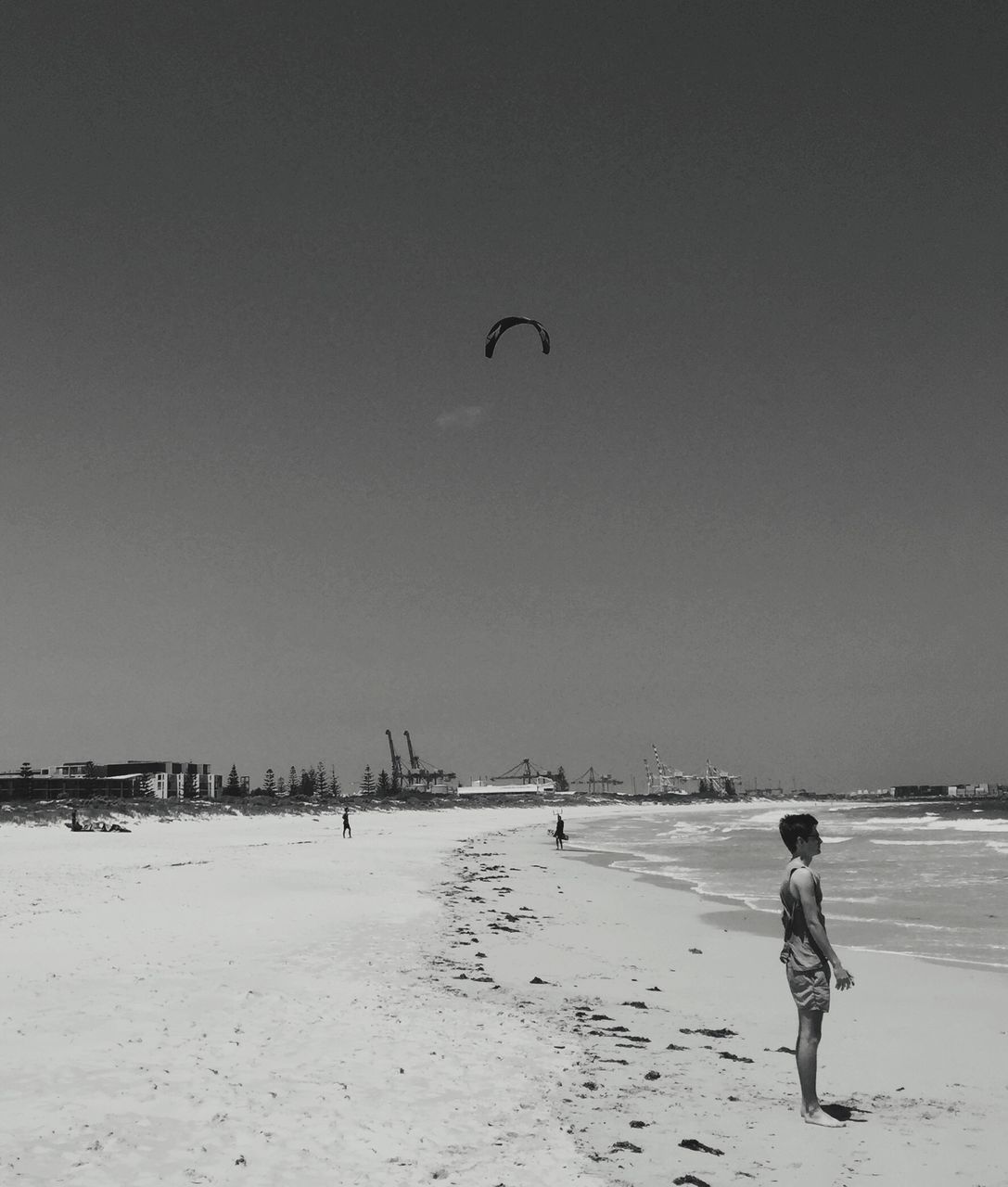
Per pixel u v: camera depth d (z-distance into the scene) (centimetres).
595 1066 993
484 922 2195
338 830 8250
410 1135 756
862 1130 814
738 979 1567
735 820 12350
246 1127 752
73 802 8669
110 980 1298
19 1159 668
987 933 2048
